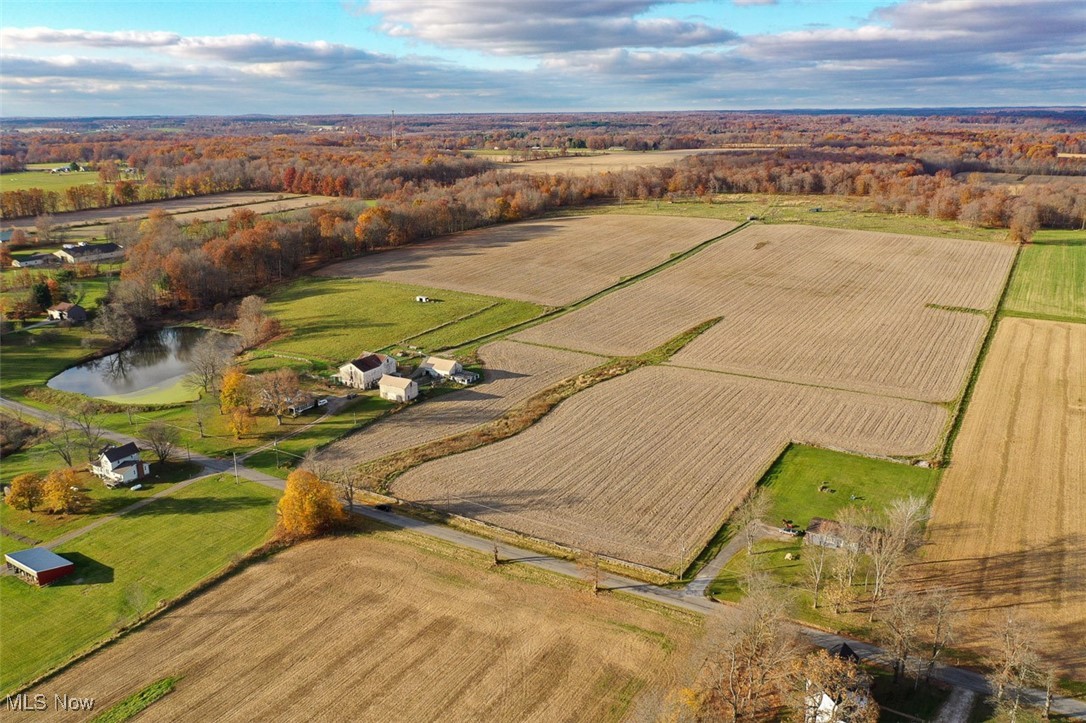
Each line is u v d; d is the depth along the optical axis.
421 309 123.25
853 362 97.62
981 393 86.88
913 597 46.47
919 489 65.94
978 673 44.50
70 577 56.00
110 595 53.75
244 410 80.56
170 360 108.94
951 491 65.44
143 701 43.41
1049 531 59.00
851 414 82.00
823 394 87.44
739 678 42.28
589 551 57.81
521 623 49.66
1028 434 76.12
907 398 86.19
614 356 102.25
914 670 43.19
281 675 45.38
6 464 74.88
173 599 52.78
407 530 61.34
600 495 66.19
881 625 48.72
